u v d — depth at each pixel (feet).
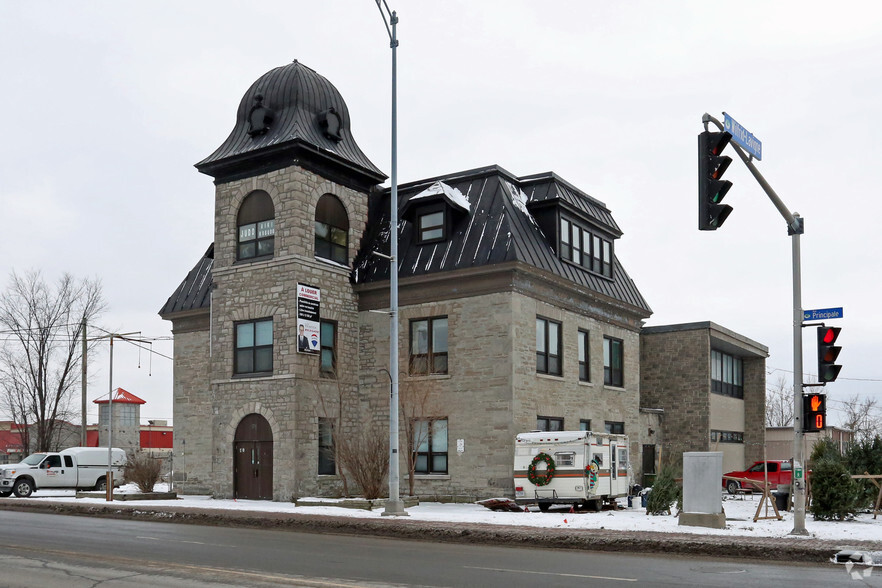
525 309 90.84
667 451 122.93
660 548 50.21
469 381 89.56
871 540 50.90
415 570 40.50
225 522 69.26
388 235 100.94
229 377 95.09
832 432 177.06
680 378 124.06
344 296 97.81
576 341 100.89
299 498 87.40
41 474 116.88
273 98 98.89
